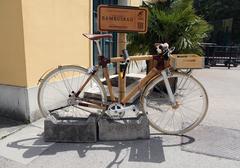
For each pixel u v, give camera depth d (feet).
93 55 19.22
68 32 15.93
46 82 11.70
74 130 11.14
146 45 18.47
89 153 10.42
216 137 11.89
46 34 14.08
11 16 12.64
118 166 9.56
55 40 14.83
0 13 12.88
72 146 10.95
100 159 10.00
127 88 14.58
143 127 11.46
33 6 13.03
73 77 15.38
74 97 11.87
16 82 13.25
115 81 15.89
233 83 24.77
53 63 14.79
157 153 10.45
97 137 11.40
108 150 10.64
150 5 19.76
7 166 9.52
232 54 38.83
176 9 18.93
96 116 11.70
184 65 10.98
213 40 56.54
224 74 30.66
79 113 12.64
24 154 10.31
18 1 12.33
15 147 10.84
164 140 11.56
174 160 9.96
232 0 57.57
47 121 11.21
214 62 38.93
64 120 11.38
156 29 17.94
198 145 11.12
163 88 13.41
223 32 57.82
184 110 15.05
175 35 18.31
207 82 25.11
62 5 15.19
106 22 11.47
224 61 39.60
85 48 17.88
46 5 13.92
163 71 11.41
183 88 15.38
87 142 11.23
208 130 12.65
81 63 17.56
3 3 12.69
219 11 58.75
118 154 10.36
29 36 12.93
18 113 13.47
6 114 13.88
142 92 11.70
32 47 13.17
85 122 11.23
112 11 11.44
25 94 13.04
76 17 16.61
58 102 15.08
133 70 26.66
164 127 12.73
